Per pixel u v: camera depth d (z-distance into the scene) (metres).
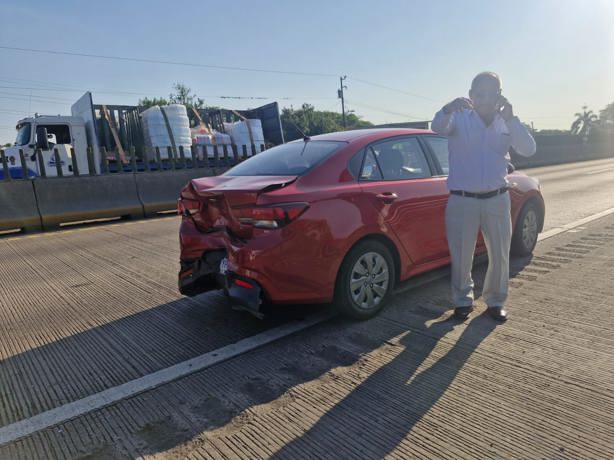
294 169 3.75
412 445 2.30
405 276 4.12
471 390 2.75
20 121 13.62
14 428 2.62
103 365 3.35
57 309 4.59
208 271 3.79
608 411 2.49
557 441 2.27
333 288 3.58
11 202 10.04
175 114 14.13
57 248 7.84
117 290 5.11
